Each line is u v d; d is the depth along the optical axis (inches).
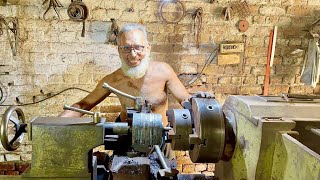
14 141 50.2
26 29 97.0
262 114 49.1
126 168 59.5
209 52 104.6
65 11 97.3
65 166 49.6
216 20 102.5
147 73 86.7
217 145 52.3
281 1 103.3
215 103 55.3
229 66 106.5
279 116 49.1
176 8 100.3
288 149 42.0
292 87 110.7
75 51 100.3
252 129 48.2
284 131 44.9
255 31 104.7
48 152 49.1
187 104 62.1
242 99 54.7
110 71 102.8
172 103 104.4
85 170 49.8
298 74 109.8
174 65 104.3
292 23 105.3
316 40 100.7
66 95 103.3
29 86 101.2
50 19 97.2
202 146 52.6
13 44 97.6
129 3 98.7
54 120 51.1
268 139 45.5
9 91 100.6
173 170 56.4
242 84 108.3
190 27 102.1
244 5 102.1
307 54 104.0
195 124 55.1
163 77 87.8
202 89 106.8
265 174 46.4
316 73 101.4
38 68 100.3
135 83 86.8
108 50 101.2
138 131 51.3
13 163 107.5
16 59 98.7
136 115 53.1
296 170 39.9
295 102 53.5
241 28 103.1
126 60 83.1
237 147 53.3
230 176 56.0
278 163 44.4
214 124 52.3
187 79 105.7
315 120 48.6
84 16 96.6
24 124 51.4
